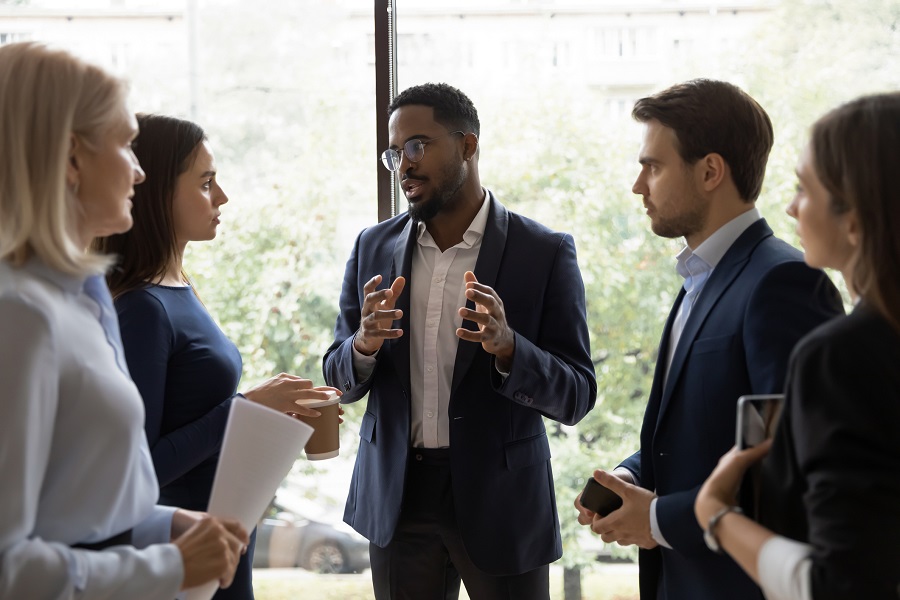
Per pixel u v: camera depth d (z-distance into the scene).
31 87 1.21
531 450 2.09
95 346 1.25
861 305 1.09
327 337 2.75
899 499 0.98
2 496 1.09
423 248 2.20
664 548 1.62
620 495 1.59
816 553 1.01
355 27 2.69
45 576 1.11
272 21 2.71
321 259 2.75
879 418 1.01
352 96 2.71
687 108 1.62
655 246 2.60
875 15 2.50
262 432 1.37
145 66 2.76
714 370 1.54
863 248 1.08
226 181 2.76
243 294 2.77
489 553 2.02
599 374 2.62
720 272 1.60
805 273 1.46
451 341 2.11
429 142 2.07
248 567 1.95
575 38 2.61
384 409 2.12
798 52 2.54
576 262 2.19
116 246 1.88
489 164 2.65
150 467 1.42
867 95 1.15
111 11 2.76
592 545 2.60
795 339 1.43
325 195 2.73
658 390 1.74
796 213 1.30
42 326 1.14
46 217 1.20
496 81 2.64
